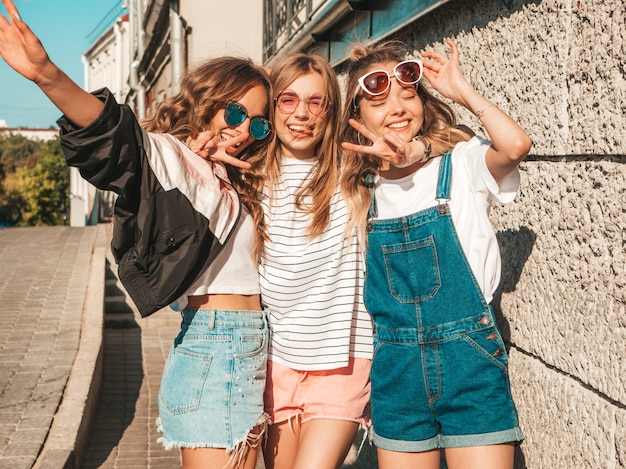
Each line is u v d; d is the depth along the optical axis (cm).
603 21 199
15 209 5769
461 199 218
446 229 217
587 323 208
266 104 257
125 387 631
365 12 481
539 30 235
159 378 659
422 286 221
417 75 228
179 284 219
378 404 235
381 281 233
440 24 337
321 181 247
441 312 218
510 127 196
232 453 229
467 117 295
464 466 215
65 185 5869
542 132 233
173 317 877
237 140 240
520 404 250
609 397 198
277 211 254
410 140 237
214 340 233
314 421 251
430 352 219
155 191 212
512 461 215
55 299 813
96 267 961
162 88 1739
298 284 248
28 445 411
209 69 251
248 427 231
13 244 1256
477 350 212
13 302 796
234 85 246
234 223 234
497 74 268
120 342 794
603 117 199
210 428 227
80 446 443
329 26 579
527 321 245
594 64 203
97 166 199
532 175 242
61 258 1101
